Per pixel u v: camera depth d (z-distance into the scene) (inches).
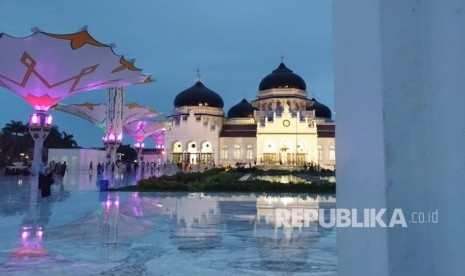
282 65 2994.6
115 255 289.3
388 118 63.6
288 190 898.1
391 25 65.3
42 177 761.6
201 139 2541.8
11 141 2864.2
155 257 282.8
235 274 237.9
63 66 1224.2
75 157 2282.2
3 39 1081.4
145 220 469.7
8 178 1409.9
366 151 67.2
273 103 2773.1
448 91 62.5
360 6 69.9
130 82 1402.6
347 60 72.9
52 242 338.0
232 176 1398.9
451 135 61.8
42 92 1328.7
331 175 1710.1
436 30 64.7
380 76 64.6
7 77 1253.7
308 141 2449.6
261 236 365.1
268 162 2432.3
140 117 2428.6
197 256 285.7
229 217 495.8
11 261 271.4
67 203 653.9
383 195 62.8
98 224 438.9
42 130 1387.8
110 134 2004.2
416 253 63.0
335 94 76.2
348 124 72.0
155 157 3385.8
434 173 64.3
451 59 62.3
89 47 1152.8
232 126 2719.0
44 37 1099.3
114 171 1921.8
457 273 59.9
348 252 70.8
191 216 505.7
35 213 530.0
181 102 2896.2
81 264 263.3
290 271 244.5
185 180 1134.4
